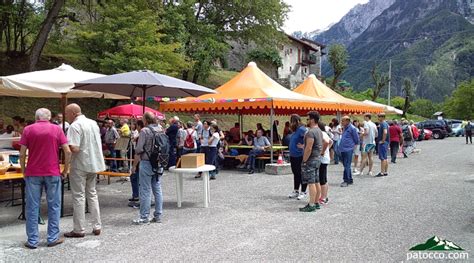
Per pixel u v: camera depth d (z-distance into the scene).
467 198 9.05
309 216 7.38
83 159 6.02
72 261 5.07
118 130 15.02
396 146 16.67
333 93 20.78
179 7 25.66
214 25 28.59
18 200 8.95
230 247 5.59
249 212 7.72
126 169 12.60
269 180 12.05
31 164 5.59
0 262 5.02
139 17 19.27
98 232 6.21
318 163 7.83
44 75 8.16
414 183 11.28
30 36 24.73
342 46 60.44
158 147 6.87
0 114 18.28
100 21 20.03
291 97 15.32
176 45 19.89
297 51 60.47
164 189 10.33
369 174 13.04
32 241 5.58
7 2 21.03
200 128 13.37
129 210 7.91
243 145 16.12
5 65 21.53
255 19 30.89
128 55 18.36
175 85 7.87
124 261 5.05
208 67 28.06
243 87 15.83
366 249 5.51
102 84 7.93
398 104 75.94
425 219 7.14
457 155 20.66
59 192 5.82
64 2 20.64
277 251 5.42
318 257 5.19
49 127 5.70
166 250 5.46
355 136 10.89
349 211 7.79
